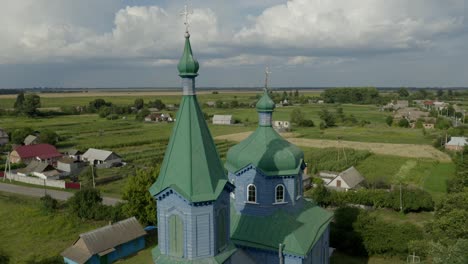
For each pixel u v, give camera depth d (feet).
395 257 171.94
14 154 410.72
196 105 80.89
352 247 176.14
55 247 189.98
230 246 83.51
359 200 248.11
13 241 197.47
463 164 284.82
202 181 76.23
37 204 251.80
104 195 289.74
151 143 531.50
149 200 206.59
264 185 113.09
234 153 119.75
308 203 129.08
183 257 76.95
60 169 384.06
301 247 101.71
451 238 137.28
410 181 319.47
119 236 178.91
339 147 478.18
